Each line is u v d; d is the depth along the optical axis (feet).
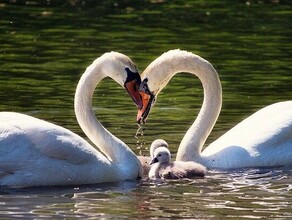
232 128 60.23
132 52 95.96
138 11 122.83
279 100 74.54
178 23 114.52
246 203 48.55
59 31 108.06
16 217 45.19
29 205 47.44
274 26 113.19
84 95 55.62
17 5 125.18
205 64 59.16
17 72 86.07
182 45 100.53
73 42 101.50
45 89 78.48
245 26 112.88
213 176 54.95
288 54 96.22
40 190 50.60
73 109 70.49
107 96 76.13
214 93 59.31
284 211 47.01
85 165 52.06
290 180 53.78
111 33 107.14
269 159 57.16
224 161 56.95
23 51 96.43
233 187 52.11
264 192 50.88
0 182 50.60
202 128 58.49
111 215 46.09
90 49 97.55
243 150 57.16
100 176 52.60
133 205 47.98
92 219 45.24
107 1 130.00
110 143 54.95
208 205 48.08
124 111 70.08
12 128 50.83
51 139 51.16
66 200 48.67
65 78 83.35
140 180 54.08
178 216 46.03
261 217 45.93
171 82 83.35
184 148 57.93
